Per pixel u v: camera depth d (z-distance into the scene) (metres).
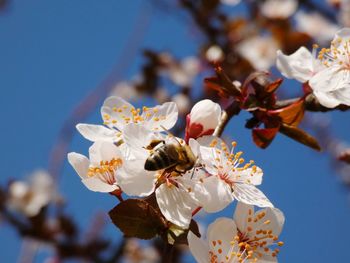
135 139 0.33
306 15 0.61
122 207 0.33
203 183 0.33
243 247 0.34
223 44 0.59
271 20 0.60
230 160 0.34
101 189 0.33
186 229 0.33
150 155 0.33
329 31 0.59
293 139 0.37
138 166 0.33
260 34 0.60
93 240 0.55
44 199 0.58
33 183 0.60
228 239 0.33
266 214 0.34
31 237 0.56
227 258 0.33
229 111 0.37
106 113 0.35
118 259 0.51
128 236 0.33
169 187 0.33
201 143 0.34
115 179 0.33
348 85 0.36
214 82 0.37
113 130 0.35
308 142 0.37
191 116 0.34
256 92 0.37
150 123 0.35
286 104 0.37
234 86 0.37
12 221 0.57
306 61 0.37
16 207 0.58
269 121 0.37
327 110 0.37
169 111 0.35
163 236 0.33
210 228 0.33
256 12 0.61
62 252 0.55
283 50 0.59
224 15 0.61
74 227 0.56
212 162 0.34
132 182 0.33
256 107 0.36
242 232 0.34
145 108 0.35
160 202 0.33
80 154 0.34
